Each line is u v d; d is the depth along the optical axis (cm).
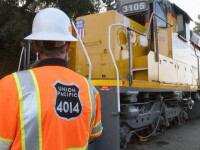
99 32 588
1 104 152
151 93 682
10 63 1349
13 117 151
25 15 1276
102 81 497
